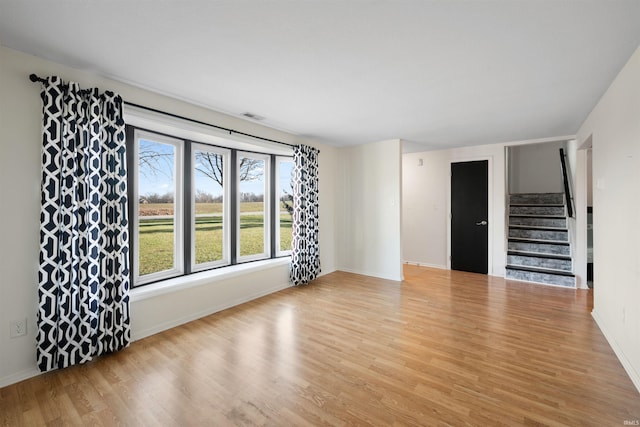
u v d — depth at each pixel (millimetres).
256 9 1563
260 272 3988
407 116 3451
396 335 2779
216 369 2209
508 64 2172
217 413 1738
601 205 2846
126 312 2527
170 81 2502
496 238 5109
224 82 2514
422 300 3795
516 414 1712
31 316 2102
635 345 2023
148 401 1844
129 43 1915
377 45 1920
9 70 1984
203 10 1572
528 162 6629
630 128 2102
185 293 3115
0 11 1574
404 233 6121
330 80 2461
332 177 5344
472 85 2551
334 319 3180
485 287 4371
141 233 3064
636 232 2025
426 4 1514
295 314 3328
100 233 2361
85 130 2281
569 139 4387
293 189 4422
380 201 4953
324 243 5164
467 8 1544
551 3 1500
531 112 3295
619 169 2328
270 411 1755
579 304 3609
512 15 1600
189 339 2713
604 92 2688
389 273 4883
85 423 1657
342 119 3598
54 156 2107
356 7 1539
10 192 2008
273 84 2551
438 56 2059
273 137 4070
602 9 1542
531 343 2598
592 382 2016
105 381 2053
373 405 1805
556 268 4633
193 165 3564
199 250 3648
